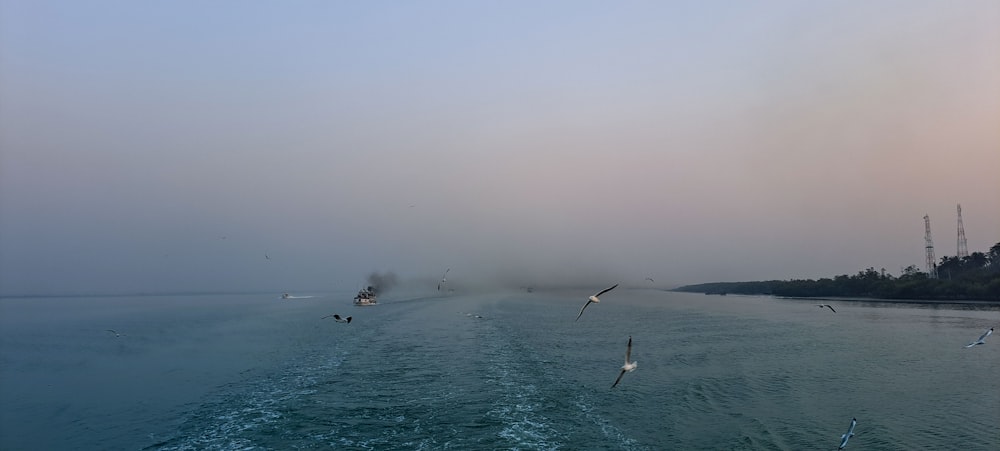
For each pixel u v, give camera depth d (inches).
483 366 1854.1
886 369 1797.5
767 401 1376.7
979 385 1549.0
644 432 1133.1
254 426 1224.8
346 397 1449.3
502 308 4980.3
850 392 1469.0
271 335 3009.4
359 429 1176.8
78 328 3774.6
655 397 1414.9
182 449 1106.7
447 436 1117.1
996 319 3666.3
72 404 1504.7
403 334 2819.9
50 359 2293.3
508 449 1035.3
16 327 3966.5
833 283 7411.4
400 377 1686.8
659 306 5753.0
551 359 2000.5
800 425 1176.8
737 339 2615.7
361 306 5462.6
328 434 1149.1
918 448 1037.8
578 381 1606.8
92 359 2276.1
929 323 3412.9
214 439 1154.0
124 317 4958.2
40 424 1323.8
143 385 1731.1
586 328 3142.2
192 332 3334.2
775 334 2839.6
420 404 1360.7
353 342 2539.4
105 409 1444.4
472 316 3981.3
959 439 1087.6
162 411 1411.2
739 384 1566.2
